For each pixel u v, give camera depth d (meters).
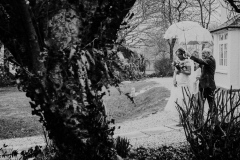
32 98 2.54
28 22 2.37
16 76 2.48
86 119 2.50
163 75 30.83
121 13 2.78
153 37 27.31
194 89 8.77
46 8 2.56
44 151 3.14
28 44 2.50
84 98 2.53
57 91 2.42
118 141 4.14
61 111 2.43
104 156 2.70
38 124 12.38
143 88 21.02
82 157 2.61
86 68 2.54
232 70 15.85
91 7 2.59
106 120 2.81
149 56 33.28
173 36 11.59
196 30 11.42
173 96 7.89
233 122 3.71
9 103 18.23
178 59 7.81
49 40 2.46
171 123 8.45
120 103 16.19
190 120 4.05
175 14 21.08
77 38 2.57
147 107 13.73
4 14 2.53
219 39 18.03
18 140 8.44
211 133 3.64
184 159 4.04
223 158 3.61
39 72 2.42
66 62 2.44
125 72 2.82
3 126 11.96
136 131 7.52
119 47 2.76
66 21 2.56
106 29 2.63
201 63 7.36
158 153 4.43
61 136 2.59
